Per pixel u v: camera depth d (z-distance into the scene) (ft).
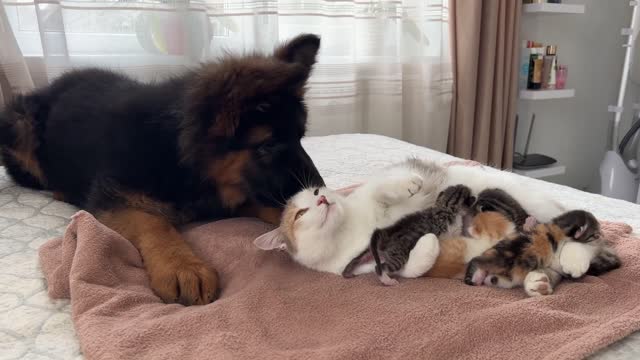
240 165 4.47
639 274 3.63
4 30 6.70
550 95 11.10
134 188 4.59
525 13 11.28
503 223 3.71
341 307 3.31
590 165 13.89
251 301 3.33
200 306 3.44
